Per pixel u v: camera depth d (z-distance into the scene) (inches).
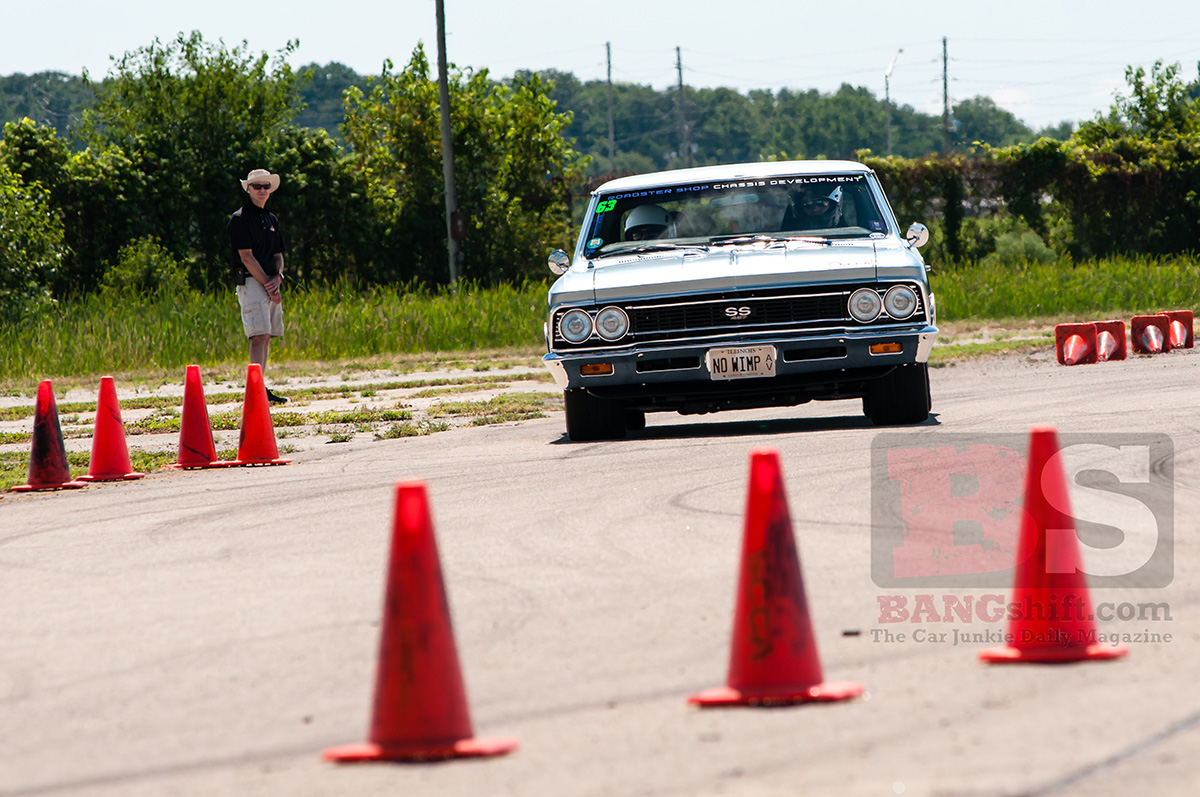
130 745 509.0
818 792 422.0
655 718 507.2
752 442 1253.1
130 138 5128.0
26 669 623.2
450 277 5211.6
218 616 705.6
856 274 1320.1
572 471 1147.9
